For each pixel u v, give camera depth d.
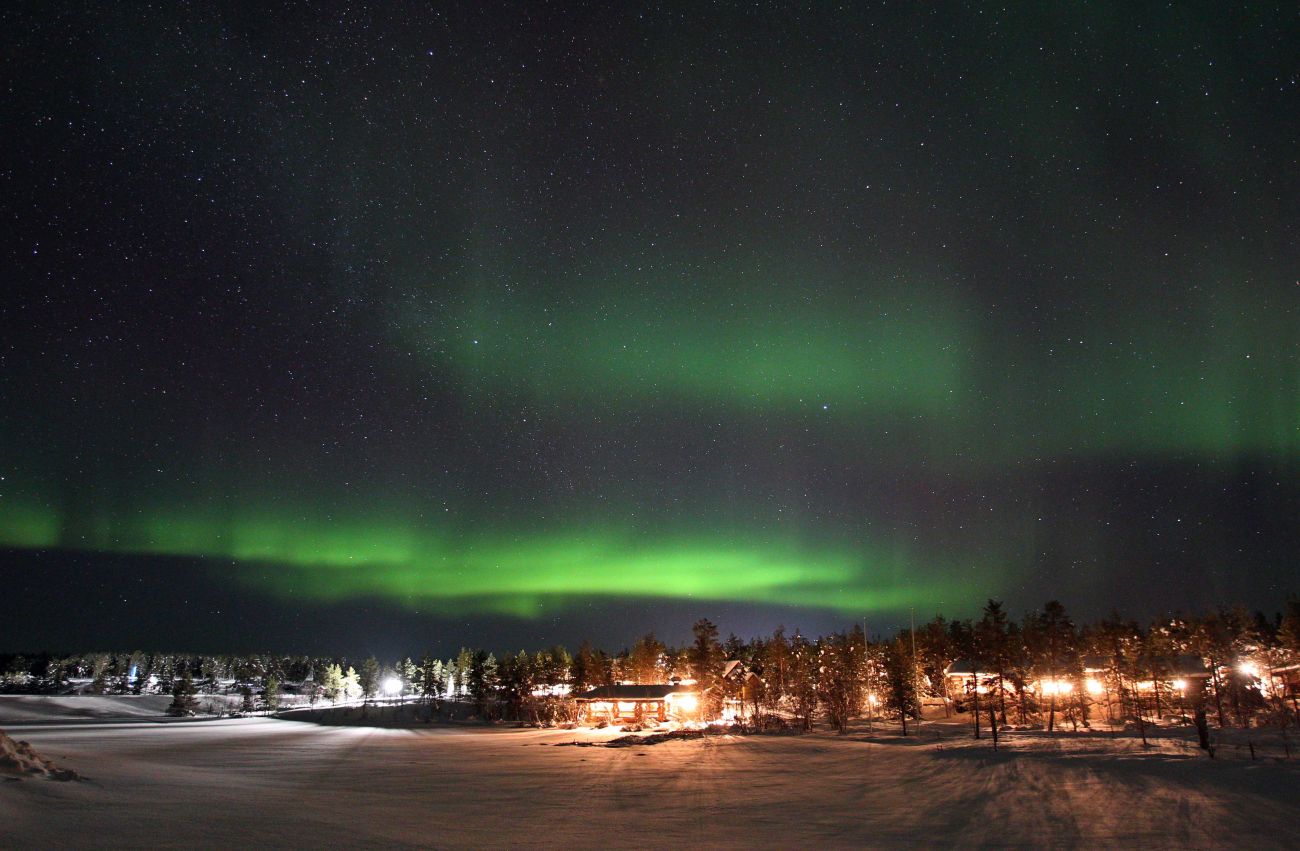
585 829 30.09
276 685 154.62
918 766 49.59
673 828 30.52
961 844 27.16
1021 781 40.53
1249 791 34.91
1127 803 33.28
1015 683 79.12
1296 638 75.69
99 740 74.25
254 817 29.48
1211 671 74.81
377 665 197.00
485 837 27.89
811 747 63.41
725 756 58.53
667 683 116.62
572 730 91.56
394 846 25.28
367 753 64.75
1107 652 81.19
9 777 31.55
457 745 72.62
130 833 24.66
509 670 120.06
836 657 95.12
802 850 26.23
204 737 82.12
